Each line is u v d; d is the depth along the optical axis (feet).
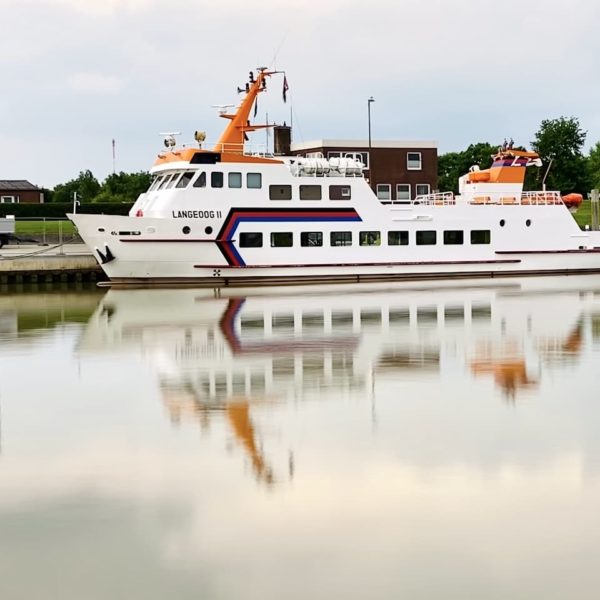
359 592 41.96
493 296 165.68
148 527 49.34
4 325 132.26
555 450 62.08
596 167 474.08
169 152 195.52
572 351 102.94
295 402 77.25
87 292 189.26
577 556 45.14
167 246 186.19
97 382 87.30
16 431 68.85
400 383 84.99
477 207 207.10
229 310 144.97
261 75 194.39
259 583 42.98
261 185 189.67
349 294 170.30
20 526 49.73
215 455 61.72
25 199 439.63
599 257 217.36
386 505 51.98
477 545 46.52
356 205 196.95
